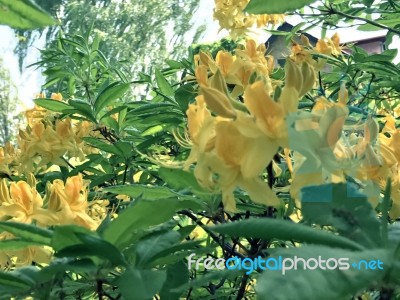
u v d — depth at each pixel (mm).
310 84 930
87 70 2936
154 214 802
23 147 2293
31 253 1248
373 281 570
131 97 3236
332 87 2490
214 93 862
